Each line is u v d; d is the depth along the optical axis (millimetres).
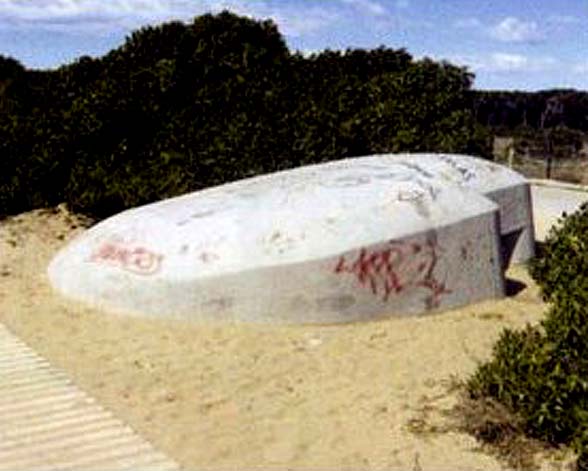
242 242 10031
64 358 8883
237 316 9828
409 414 7547
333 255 9859
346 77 18453
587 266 9898
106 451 6824
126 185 15258
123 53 18719
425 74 18094
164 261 10133
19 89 21188
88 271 10625
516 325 9977
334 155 16156
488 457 6746
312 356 9000
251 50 18547
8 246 13539
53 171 16156
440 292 10352
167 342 9352
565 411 6844
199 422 7410
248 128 16281
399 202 10539
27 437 7023
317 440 7074
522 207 13031
